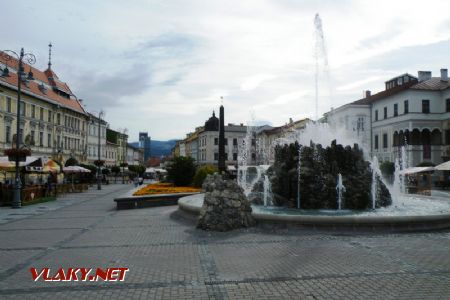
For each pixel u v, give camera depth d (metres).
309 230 12.41
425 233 12.12
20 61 25.03
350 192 17.92
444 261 8.66
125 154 115.44
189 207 15.67
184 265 8.48
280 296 6.46
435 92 54.56
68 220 16.81
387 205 18.81
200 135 107.94
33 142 49.25
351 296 6.45
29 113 48.91
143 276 7.70
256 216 13.13
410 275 7.60
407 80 64.56
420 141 54.53
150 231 13.19
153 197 23.02
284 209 17.75
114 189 47.59
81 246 10.73
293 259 8.91
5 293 6.77
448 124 52.81
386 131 60.31
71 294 6.69
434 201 21.30
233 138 100.62
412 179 43.78
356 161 19.25
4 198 24.69
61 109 59.62
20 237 12.31
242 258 9.07
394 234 11.94
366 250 9.79
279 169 19.69
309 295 6.50
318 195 17.92
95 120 79.81
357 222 12.28
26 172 30.77
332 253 9.48
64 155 60.84
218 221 12.68
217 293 6.63
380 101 62.16
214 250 9.98
